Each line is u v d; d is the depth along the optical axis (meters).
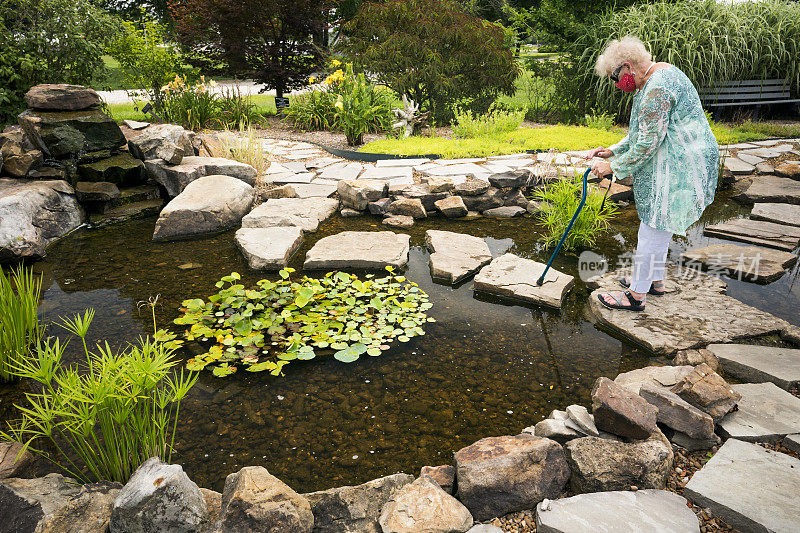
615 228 5.45
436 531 1.86
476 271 4.45
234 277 4.00
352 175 6.84
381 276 4.41
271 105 14.13
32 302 3.32
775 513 1.88
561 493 2.14
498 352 3.29
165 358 2.19
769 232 4.95
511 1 21.91
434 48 10.35
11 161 5.52
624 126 10.19
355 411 2.77
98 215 5.71
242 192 5.86
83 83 9.21
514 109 11.18
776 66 9.88
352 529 1.91
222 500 1.99
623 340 3.40
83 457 2.11
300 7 11.63
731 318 3.50
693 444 2.35
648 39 9.52
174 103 10.51
